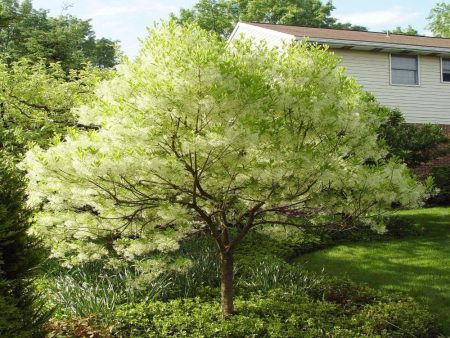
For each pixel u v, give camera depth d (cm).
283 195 582
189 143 496
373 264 920
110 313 660
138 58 554
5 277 442
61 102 1064
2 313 405
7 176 458
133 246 597
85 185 532
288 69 592
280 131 532
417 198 575
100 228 604
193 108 507
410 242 1045
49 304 690
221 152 526
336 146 557
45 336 475
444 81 1791
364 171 571
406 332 634
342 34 1730
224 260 678
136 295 746
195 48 531
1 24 478
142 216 614
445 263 895
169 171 512
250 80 523
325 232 1086
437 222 1193
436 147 1372
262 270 855
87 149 491
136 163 505
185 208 582
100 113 534
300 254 1033
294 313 683
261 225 720
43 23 2620
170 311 683
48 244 610
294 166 529
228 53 591
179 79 496
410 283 817
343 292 774
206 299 755
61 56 2378
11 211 448
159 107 507
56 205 591
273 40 1683
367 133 584
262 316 684
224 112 512
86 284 750
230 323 631
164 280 784
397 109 1384
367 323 652
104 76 1159
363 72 1689
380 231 618
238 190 600
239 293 778
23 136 970
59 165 511
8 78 1041
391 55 1734
